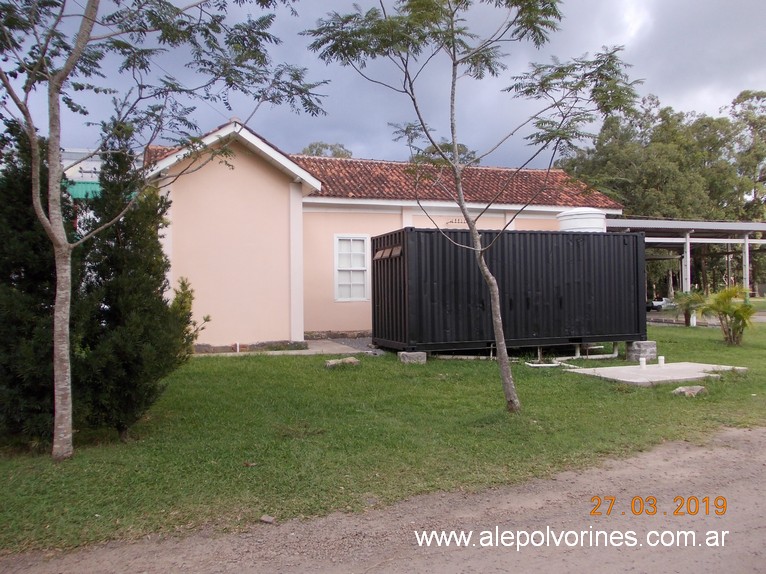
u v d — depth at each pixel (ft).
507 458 18.85
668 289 124.57
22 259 18.31
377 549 12.95
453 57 23.25
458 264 37.42
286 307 43.39
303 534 13.61
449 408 25.25
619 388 29.19
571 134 20.57
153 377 19.69
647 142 116.67
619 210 62.69
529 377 32.35
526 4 21.66
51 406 18.58
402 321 37.42
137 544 13.12
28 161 18.75
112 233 20.10
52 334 18.10
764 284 180.65
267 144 41.70
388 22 21.66
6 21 18.22
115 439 20.47
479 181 61.87
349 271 52.60
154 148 41.81
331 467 17.72
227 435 20.66
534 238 39.06
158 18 20.02
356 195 51.44
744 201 123.34
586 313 40.09
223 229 42.01
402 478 17.03
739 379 31.63
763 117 125.70
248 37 21.47
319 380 30.45
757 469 18.26
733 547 13.09
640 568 12.12
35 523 13.93
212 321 41.60
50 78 17.53
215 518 14.30
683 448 20.38
